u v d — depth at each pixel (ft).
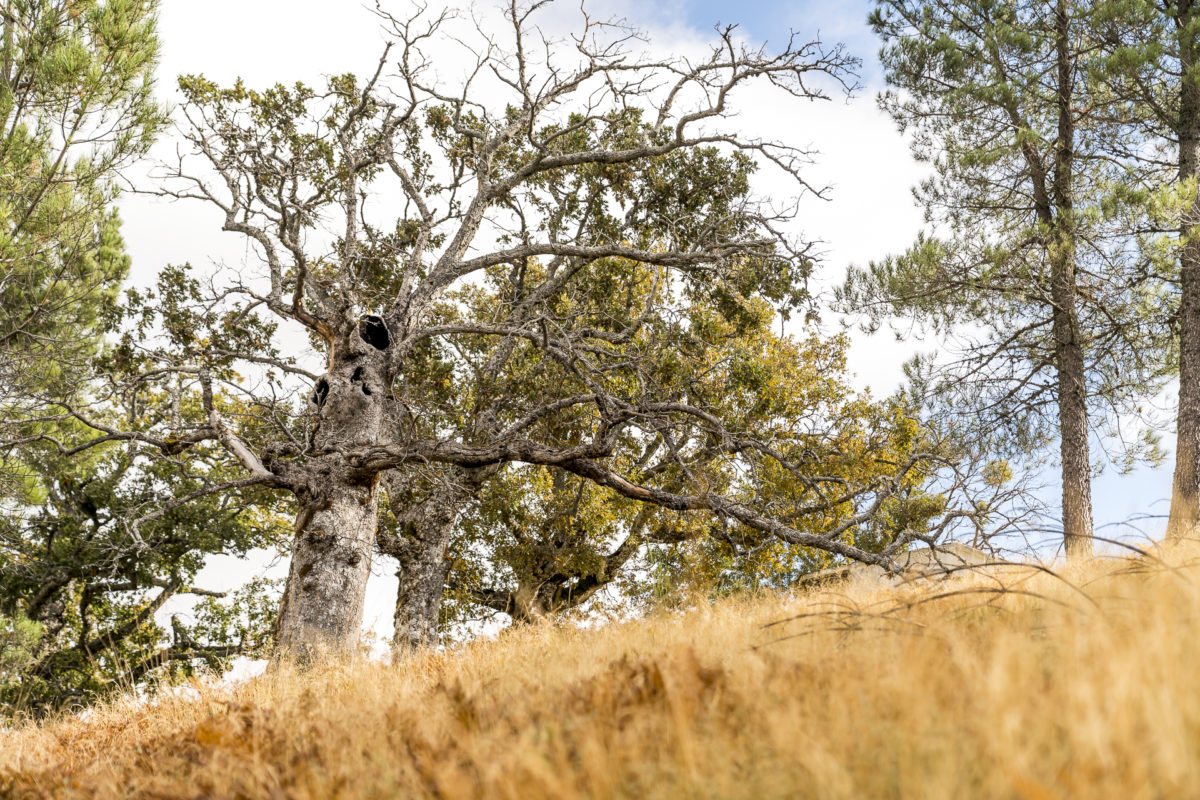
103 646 71.56
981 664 10.03
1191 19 61.46
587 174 63.21
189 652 74.28
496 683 15.79
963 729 8.23
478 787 9.45
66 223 55.47
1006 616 13.76
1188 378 61.05
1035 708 8.34
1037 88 66.44
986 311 66.23
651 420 48.78
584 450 47.24
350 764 12.09
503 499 69.00
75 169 53.11
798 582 23.56
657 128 58.90
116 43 49.70
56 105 51.11
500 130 59.82
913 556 29.37
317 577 45.24
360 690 19.84
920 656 10.65
